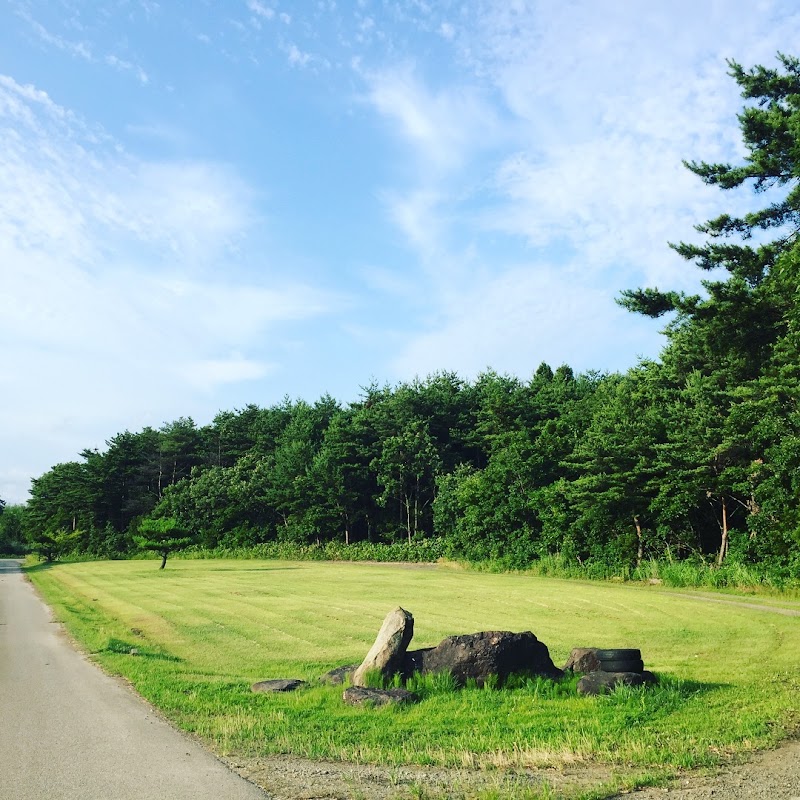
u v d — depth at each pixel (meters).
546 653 11.59
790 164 28.98
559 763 6.90
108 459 94.31
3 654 15.65
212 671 13.51
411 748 7.48
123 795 6.11
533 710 9.09
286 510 77.88
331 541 69.88
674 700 9.30
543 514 43.47
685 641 16.89
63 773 6.76
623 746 7.29
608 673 10.48
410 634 11.31
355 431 74.69
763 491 29.58
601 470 38.69
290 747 7.53
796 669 12.21
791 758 6.88
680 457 34.41
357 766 6.93
